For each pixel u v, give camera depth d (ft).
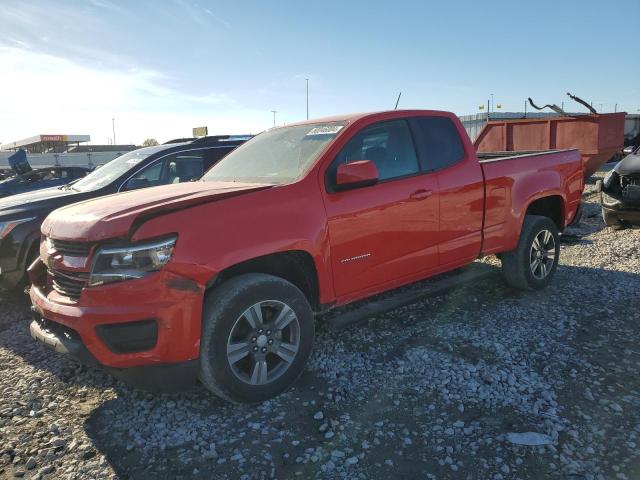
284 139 14.44
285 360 11.18
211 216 10.15
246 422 10.21
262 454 9.16
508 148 45.55
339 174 11.64
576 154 19.15
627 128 82.84
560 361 12.11
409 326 14.73
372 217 12.57
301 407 10.66
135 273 9.47
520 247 16.80
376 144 13.37
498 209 15.85
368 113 13.71
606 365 11.85
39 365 13.41
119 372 9.87
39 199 19.15
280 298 10.92
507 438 9.23
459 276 17.65
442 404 10.50
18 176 42.16
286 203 11.16
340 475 8.50
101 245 9.75
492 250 15.94
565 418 9.79
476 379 11.43
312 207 11.51
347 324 13.61
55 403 11.32
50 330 10.78
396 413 10.25
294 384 11.62
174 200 10.31
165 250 9.54
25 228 17.95
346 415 10.27
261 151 14.58
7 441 9.84
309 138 13.55
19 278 18.12
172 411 10.74
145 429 10.11
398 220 13.12
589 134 39.47
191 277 9.69
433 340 13.64
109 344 9.58
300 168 12.34
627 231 26.73
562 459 8.63
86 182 21.84
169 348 9.60
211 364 10.05
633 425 9.50
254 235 10.49
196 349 9.87
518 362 12.16
